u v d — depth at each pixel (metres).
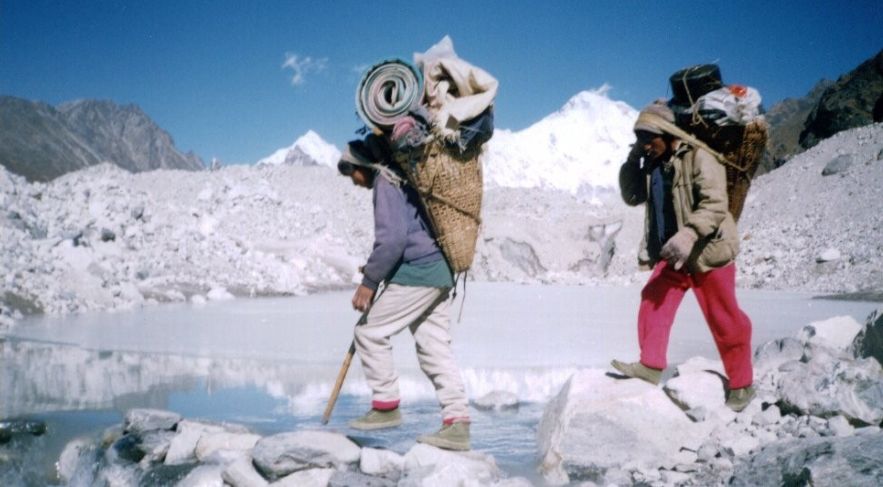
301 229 18.53
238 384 5.35
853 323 4.96
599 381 3.93
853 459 2.79
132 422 3.97
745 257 20.02
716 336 3.85
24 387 5.15
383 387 3.58
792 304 12.28
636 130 3.70
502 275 21.42
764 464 3.07
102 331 7.99
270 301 11.94
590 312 11.09
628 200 4.08
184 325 8.62
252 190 20.42
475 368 6.06
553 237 22.50
